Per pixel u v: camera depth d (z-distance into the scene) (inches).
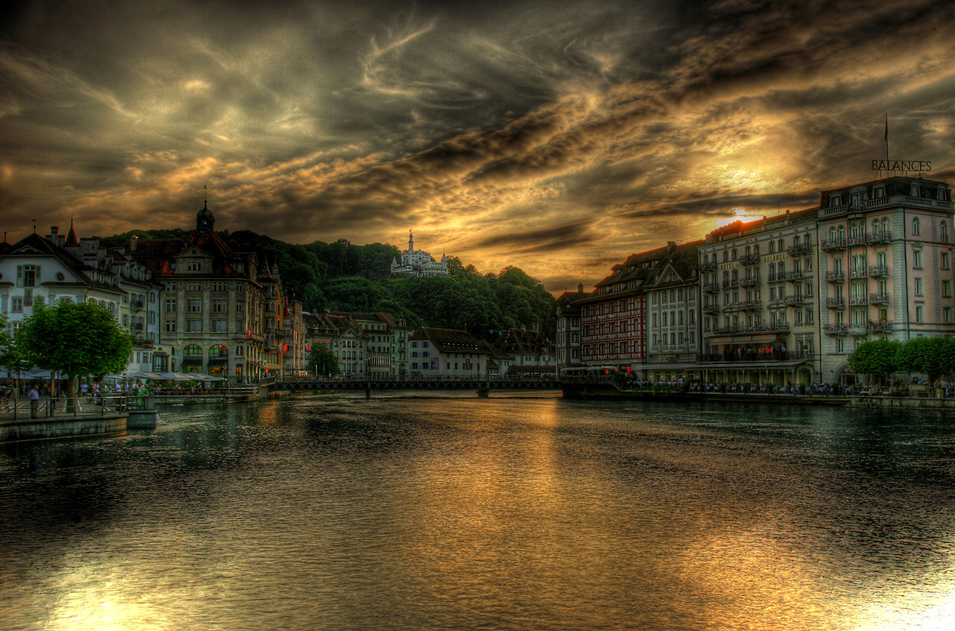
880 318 3056.1
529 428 1969.7
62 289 3115.2
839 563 632.4
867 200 3083.2
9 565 619.8
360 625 489.7
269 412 2719.0
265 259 4891.7
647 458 1296.8
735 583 580.1
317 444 1536.7
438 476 1088.2
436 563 628.7
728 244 3907.5
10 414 1644.9
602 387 4160.9
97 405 2145.7
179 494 928.9
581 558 644.7
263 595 547.2
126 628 486.3
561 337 5570.9
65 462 1217.4
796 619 507.5
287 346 5000.0
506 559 641.0
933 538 714.8
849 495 931.3
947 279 3056.1
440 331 7406.5
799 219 3422.7
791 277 3452.3
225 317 4033.0
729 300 3905.0
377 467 1184.2
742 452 1374.3
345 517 799.7
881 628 493.7
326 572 602.5
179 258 4042.8
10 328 3075.8
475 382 4626.0
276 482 1026.7
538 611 517.7
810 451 1382.9
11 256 3102.9
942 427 1886.1
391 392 5767.7
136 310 3695.9
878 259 3061.0
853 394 2783.0
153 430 1847.9
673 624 497.0
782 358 3472.0
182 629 484.4
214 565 621.6
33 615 509.4
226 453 1360.7
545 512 828.0
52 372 2316.7
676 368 4143.7
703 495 932.6
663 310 4436.5
